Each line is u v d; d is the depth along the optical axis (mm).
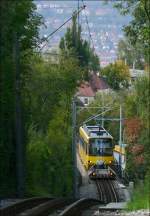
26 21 63344
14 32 56906
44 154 79938
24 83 68312
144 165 100312
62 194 88188
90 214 36719
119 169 122000
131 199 40281
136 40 64688
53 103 95125
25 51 68375
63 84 100000
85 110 179000
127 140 113812
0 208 30641
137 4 62656
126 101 118938
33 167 71000
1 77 58656
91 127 133625
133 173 106438
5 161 59938
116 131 172500
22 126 62562
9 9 55906
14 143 61188
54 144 92625
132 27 64125
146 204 36594
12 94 60156
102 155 121812
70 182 92125
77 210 37969
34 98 85438
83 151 128375
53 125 98375
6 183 58906
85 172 123375
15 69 57781
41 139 88312
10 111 60562
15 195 54562
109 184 112500
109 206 40781
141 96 89000
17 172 55375
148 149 101750
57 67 104625
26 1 61062
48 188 81062
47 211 36312
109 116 174250
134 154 105188
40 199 42125
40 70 92312
